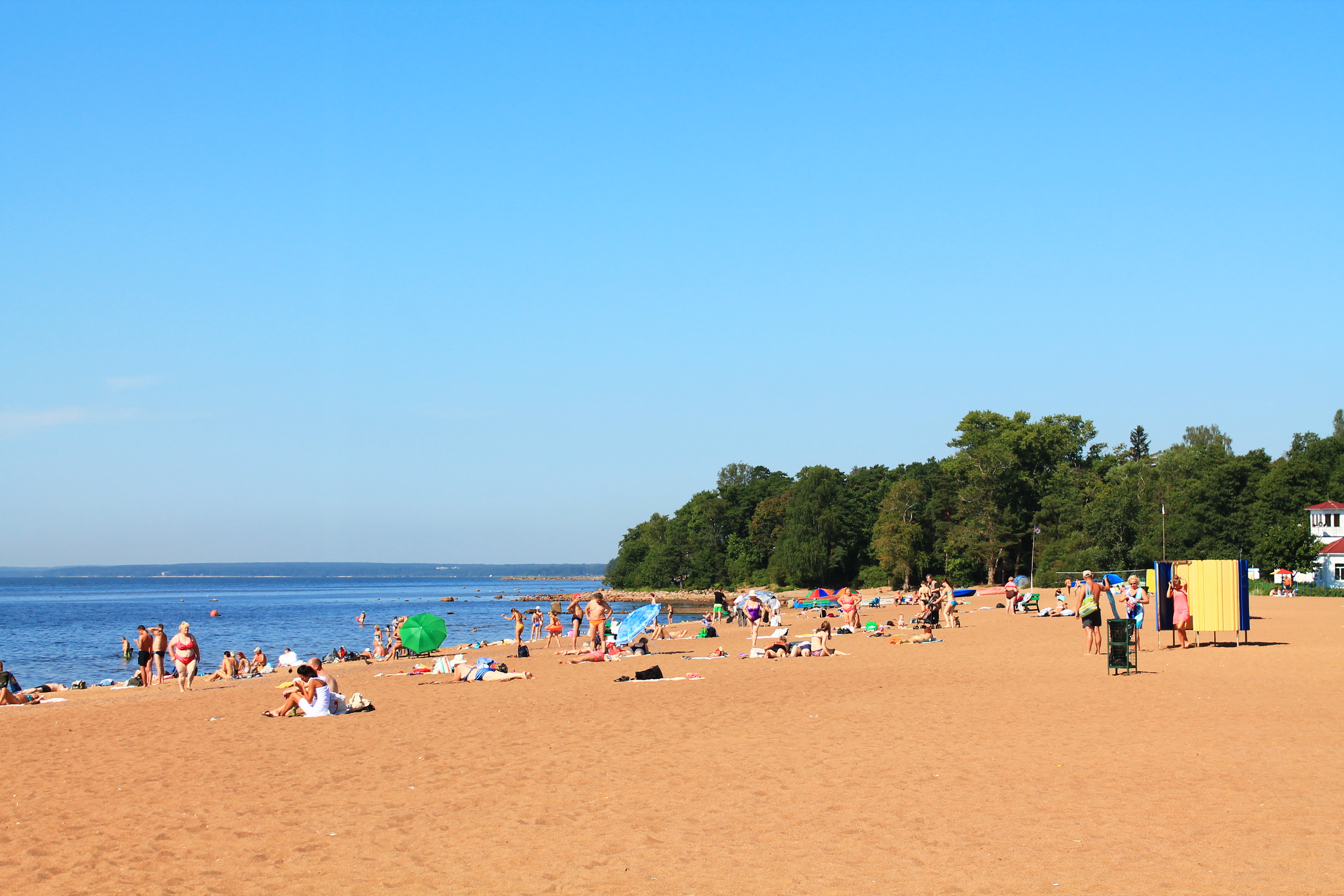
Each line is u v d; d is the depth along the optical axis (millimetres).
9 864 9602
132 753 16000
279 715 19672
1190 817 9922
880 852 9117
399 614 110062
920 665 26359
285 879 8859
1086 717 16359
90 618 102938
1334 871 8125
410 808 11391
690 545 148750
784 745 14586
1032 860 8703
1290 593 68938
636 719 17656
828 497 119000
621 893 8203
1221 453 100812
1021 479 103188
